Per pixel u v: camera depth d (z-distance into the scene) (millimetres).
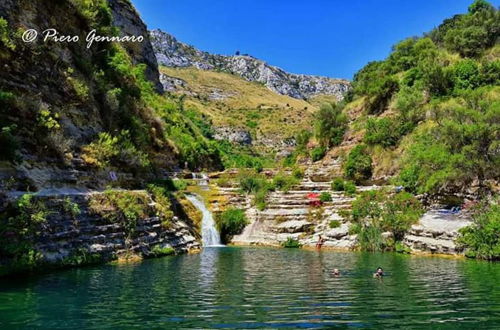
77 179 22250
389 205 30906
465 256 24219
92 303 11797
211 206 36781
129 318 10328
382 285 15328
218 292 13719
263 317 10555
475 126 29188
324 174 46000
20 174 18297
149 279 15922
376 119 47250
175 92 190875
